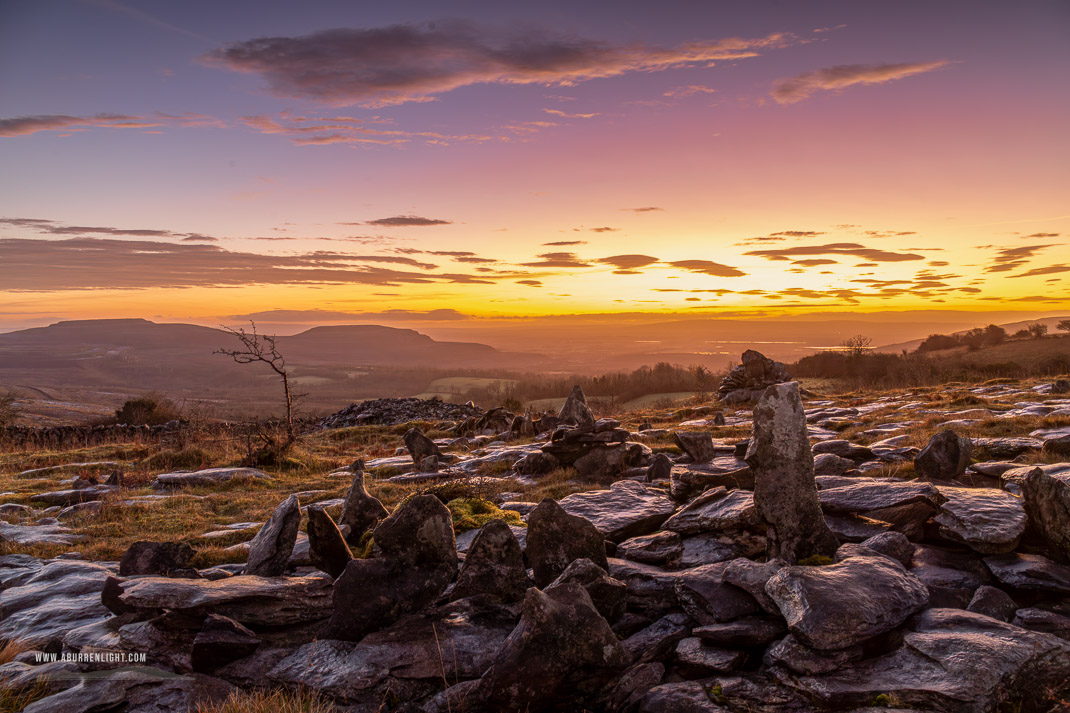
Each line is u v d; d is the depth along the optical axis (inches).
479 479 615.2
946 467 401.1
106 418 1876.2
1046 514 264.2
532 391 4333.2
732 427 878.4
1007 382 1272.1
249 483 689.0
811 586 221.3
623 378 3457.2
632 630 263.7
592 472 601.0
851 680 197.9
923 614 225.3
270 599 276.2
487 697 218.5
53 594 336.5
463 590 289.3
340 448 1058.7
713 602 246.4
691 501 336.8
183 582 278.7
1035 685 187.0
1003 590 252.5
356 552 350.3
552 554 301.9
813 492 274.7
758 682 211.5
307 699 230.1
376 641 257.4
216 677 250.7
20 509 583.2
